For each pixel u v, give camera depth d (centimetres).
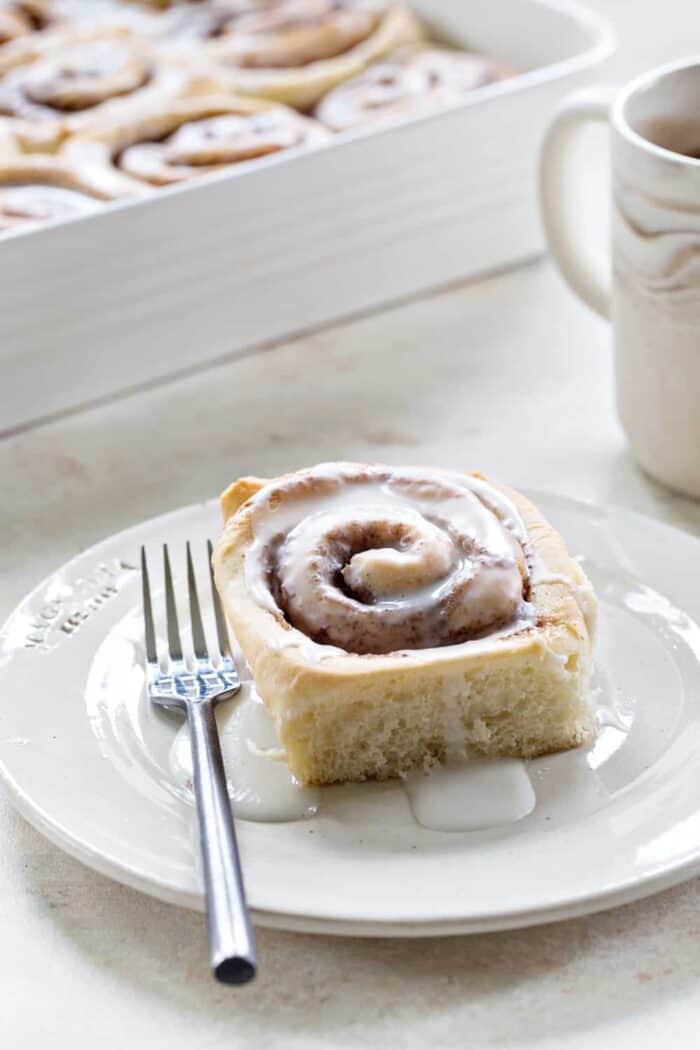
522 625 66
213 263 84
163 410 85
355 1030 61
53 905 64
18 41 104
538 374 85
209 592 73
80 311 82
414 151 86
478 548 68
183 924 63
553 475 80
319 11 104
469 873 62
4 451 83
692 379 74
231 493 71
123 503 80
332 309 88
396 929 60
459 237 90
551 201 81
